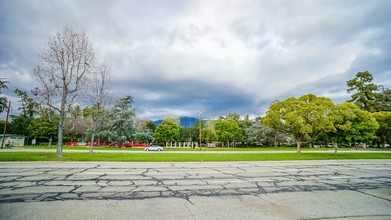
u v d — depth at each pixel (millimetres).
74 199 6648
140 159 19484
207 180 10367
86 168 14109
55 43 20703
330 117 25391
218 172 13172
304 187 9148
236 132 70625
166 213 5535
